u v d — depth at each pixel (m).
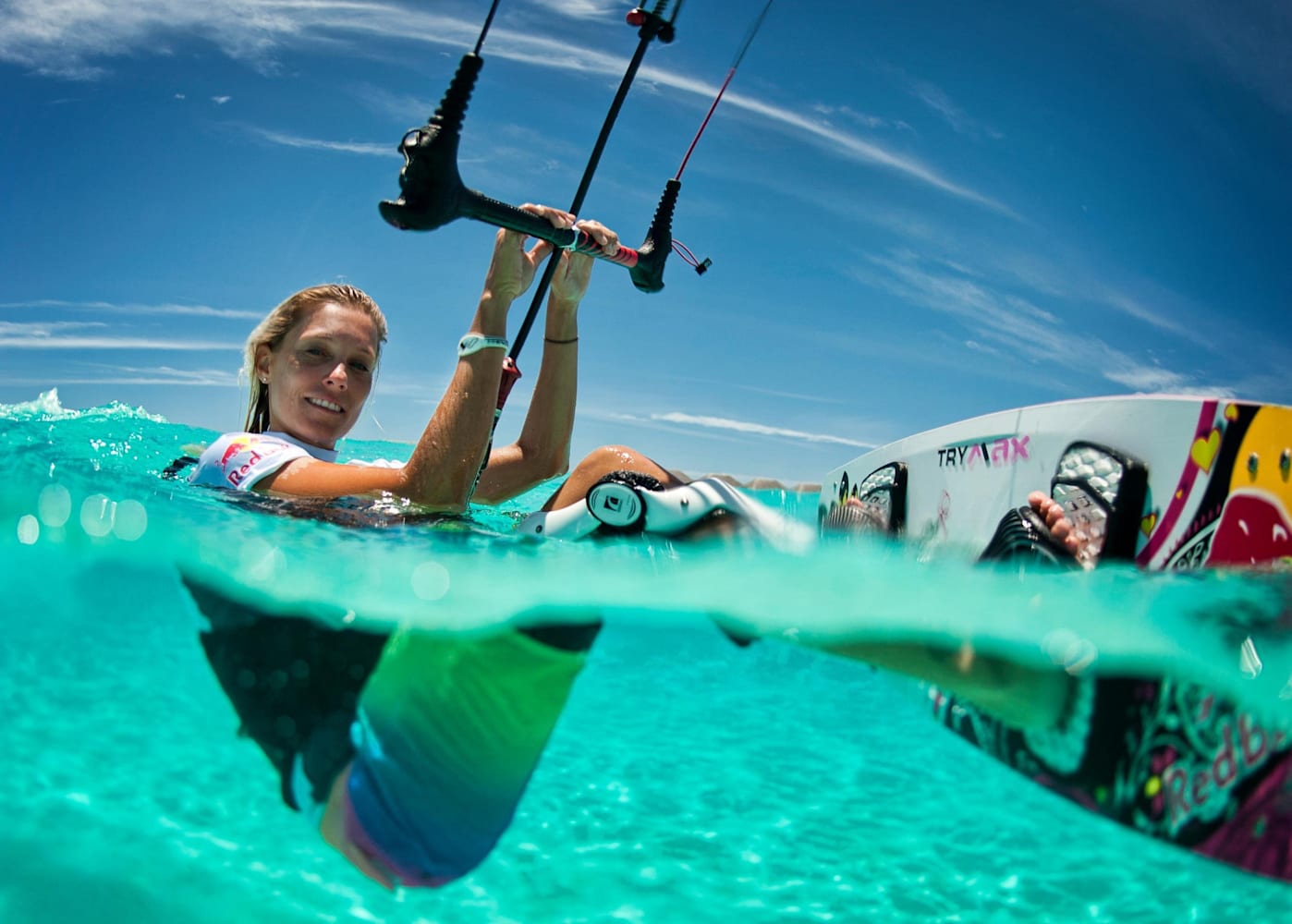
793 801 2.31
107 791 2.02
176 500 2.44
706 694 2.76
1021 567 2.36
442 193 2.32
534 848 2.12
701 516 2.63
